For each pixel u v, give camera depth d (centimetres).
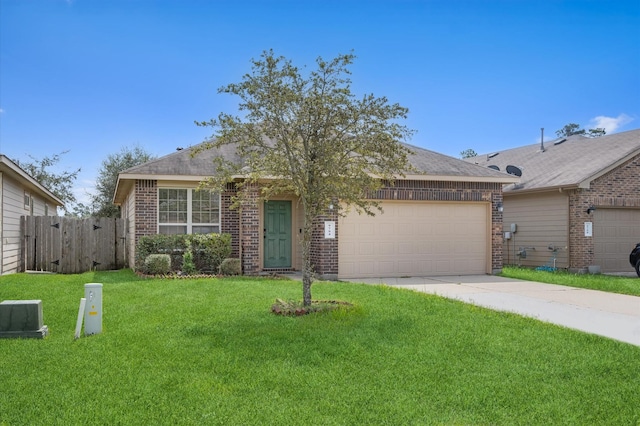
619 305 945
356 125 798
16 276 1301
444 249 1493
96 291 687
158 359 568
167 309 841
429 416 428
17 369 535
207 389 479
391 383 500
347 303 880
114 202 2159
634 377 526
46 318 789
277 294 994
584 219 1656
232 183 1502
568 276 1461
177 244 1400
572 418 425
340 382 501
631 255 1573
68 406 440
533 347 627
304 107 777
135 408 437
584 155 1905
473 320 771
